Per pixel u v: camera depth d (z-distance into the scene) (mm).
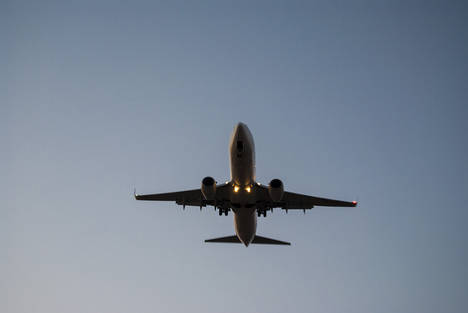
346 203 121688
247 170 102062
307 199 120938
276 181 106688
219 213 123875
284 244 131000
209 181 104875
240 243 132500
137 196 122188
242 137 99250
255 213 116188
